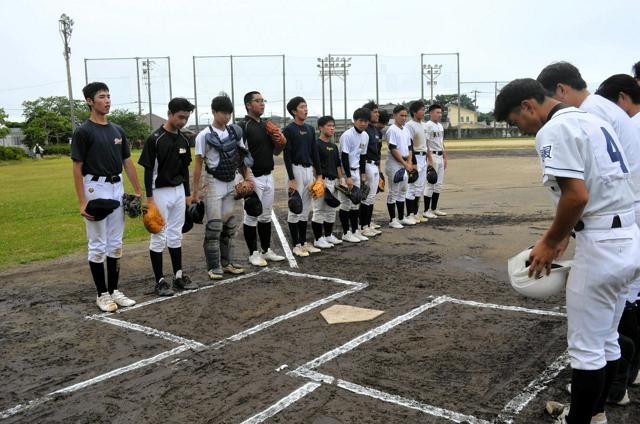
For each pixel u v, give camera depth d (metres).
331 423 2.86
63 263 6.91
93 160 4.66
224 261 6.07
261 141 6.09
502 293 5.07
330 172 7.05
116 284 5.12
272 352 3.84
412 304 4.81
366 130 7.64
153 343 4.09
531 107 2.54
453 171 18.58
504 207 10.46
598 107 3.00
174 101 5.07
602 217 2.40
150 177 5.10
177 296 5.27
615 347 2.63
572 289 2.49
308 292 5.27
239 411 3.02
